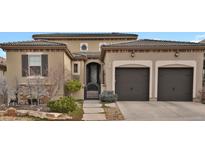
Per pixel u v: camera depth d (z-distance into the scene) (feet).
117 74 50.85
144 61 49.96
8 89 49.60
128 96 50.88
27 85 49.75
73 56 65.87
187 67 49.83
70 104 35.09
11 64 50.60
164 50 49.70
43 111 34.86
